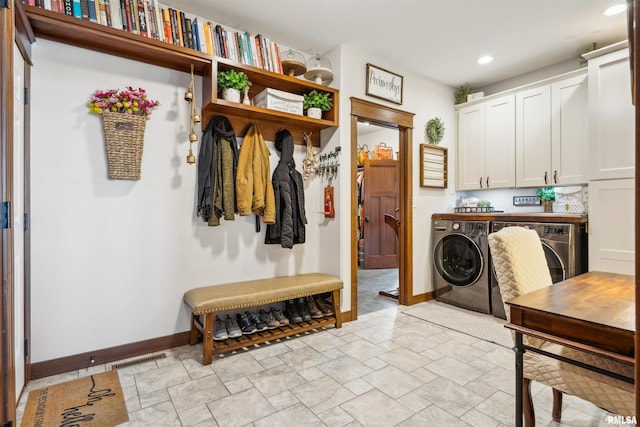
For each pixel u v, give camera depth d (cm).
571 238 268
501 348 243
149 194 235
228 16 255
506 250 149
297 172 288
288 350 241
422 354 234
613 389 115
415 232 361
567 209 320
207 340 218
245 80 247
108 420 160
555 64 337
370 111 319
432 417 163
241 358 228
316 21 262
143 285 233
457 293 347
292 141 287
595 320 101
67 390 185
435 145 372
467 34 280
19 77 173
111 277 222
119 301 225
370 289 429
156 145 238
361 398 179
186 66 242
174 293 246
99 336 218
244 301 232
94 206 215
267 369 212
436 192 383
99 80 215
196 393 184
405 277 354
